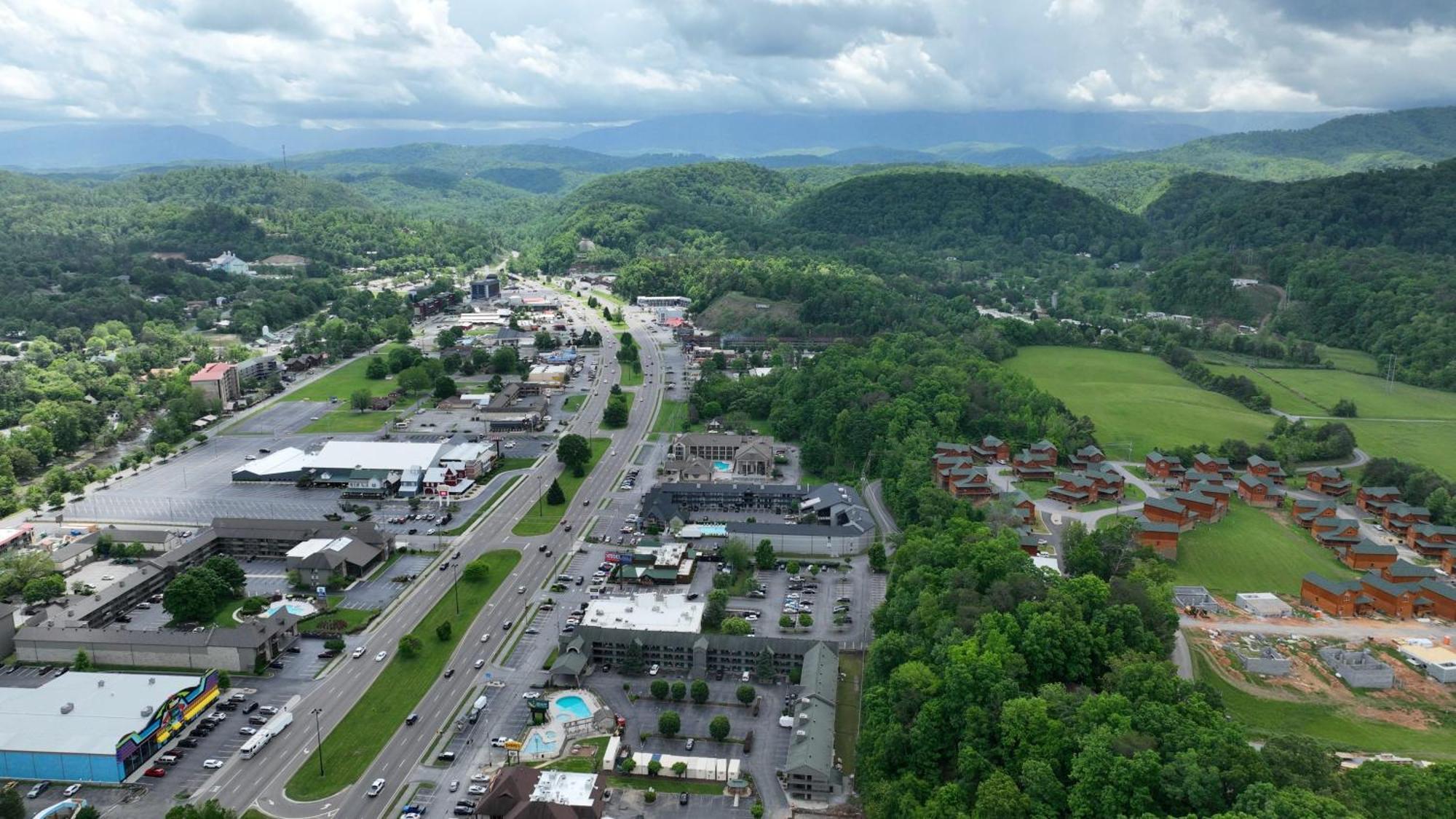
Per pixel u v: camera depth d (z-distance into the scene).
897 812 180.75
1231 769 162.25
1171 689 192.75
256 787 199.25
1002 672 198.88
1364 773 165.75
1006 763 182.12
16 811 186.38
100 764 199.25
